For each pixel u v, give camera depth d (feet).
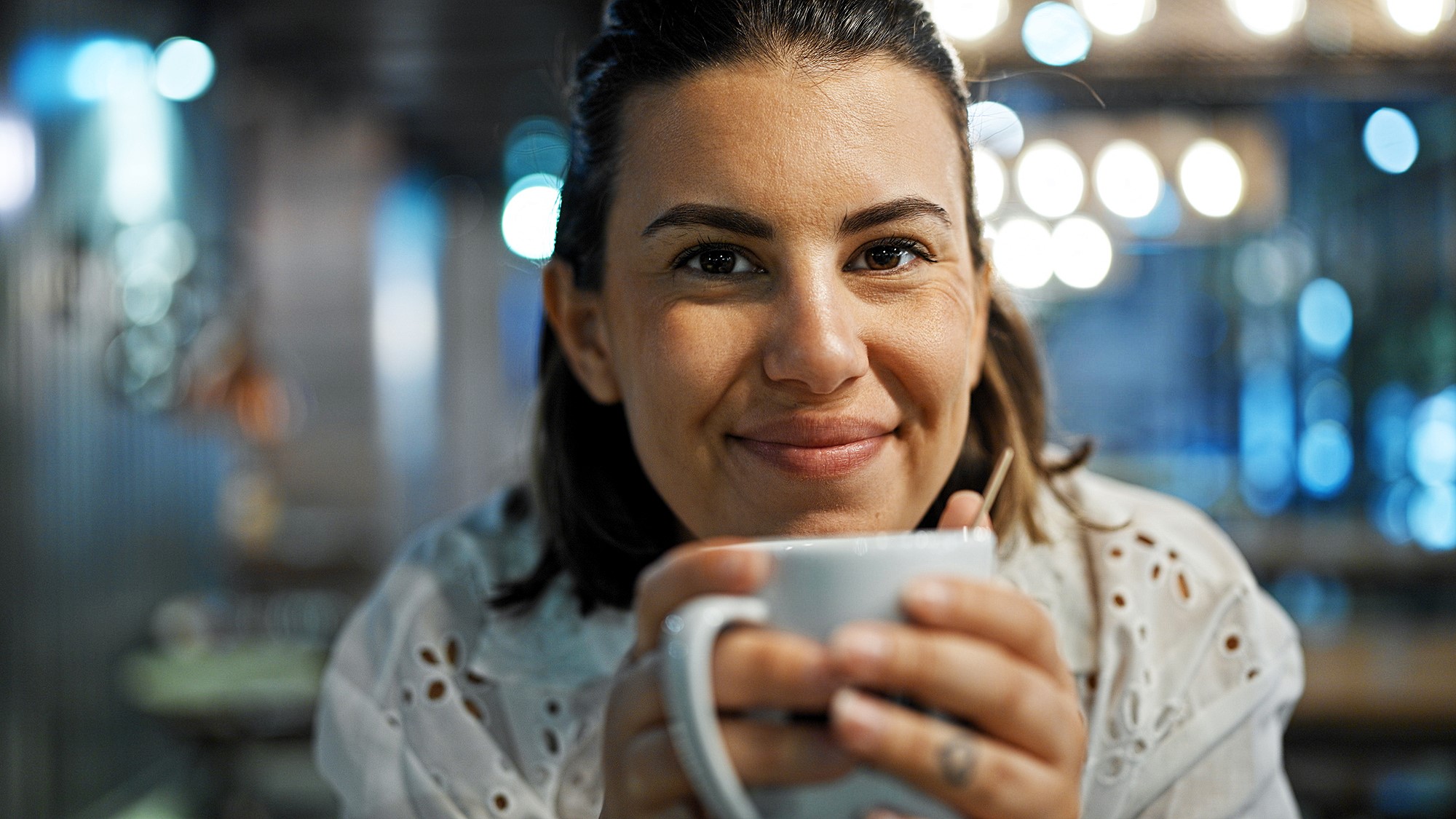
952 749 1.48
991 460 3.13
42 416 9.59
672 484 2.48
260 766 12.77
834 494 2.34
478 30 15.24
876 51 2.35
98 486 10.73
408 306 21.66
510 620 3.33
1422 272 15.01
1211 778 2.95
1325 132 15.47
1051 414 3.78
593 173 2.69
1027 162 10.98
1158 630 3.15
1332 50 9.34
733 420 2.36
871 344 2.32
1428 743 7.47
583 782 3.20
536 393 3.40
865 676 1.46
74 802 10.03
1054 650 1.63
